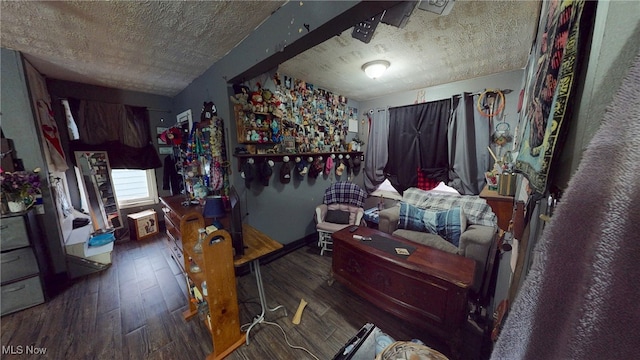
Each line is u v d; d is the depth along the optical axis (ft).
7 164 6.16
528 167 2.14
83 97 9.09
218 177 7.23
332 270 7.00
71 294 6.66
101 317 5.73
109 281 7.32
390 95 10.98
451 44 5.79
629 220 0.71
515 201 4.36
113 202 10.16
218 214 4.91
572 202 0.93
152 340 5.03
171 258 8.82
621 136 0.78
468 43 5.72
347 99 11.53
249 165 7.61
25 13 4.35
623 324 0.71
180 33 5.25
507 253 4.77
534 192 2.08
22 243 5.93
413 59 6.73
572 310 0.86
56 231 7.16
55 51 6.09
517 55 6.40
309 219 10.37
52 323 5.53
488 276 6.19
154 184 11.32
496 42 5.65
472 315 5.60
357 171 12.39
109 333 5.22
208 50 6.18
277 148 8.58
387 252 5.79
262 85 7.81
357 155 12.09
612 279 0.74
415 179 10.20
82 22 4.71
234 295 4.72
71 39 5.43
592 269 0.80
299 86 9.14
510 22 4.73
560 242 0.95
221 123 7.25
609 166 0.80
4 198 5.88
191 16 4.60
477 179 8.57
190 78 8.52
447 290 4.67
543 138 1.79
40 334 5.20
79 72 7.69
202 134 7.89
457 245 7.27
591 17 1.42
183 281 7.32
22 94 6.39
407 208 8.81
